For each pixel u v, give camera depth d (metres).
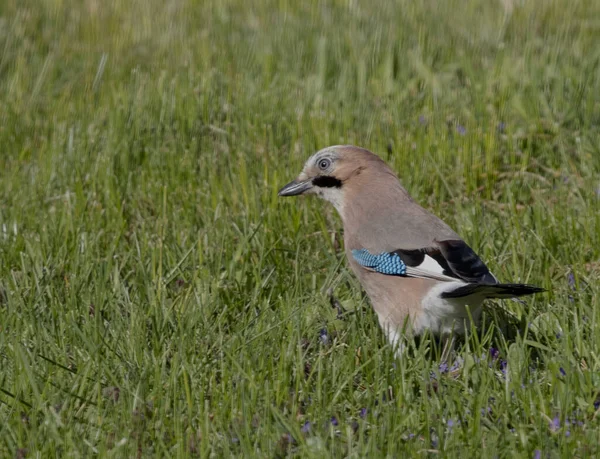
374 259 8.87
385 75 14.98
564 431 6.72
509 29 17.44
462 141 12.45
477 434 6.78
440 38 16.84
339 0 19.58
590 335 8.32
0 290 9.51
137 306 8.84
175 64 16.62
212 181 11.70
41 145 13.88
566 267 9.66
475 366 7.72
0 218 11.06
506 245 9.99
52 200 11.94
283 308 8.76
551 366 7.34
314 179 9.61
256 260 9.93
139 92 14.85
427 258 8.58
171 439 6.96
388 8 19.05
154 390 7.52
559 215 10.62
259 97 14.58
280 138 13.33
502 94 13.77
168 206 11.50
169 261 9.96
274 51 16.52
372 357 7.79
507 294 8.05
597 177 11.65
